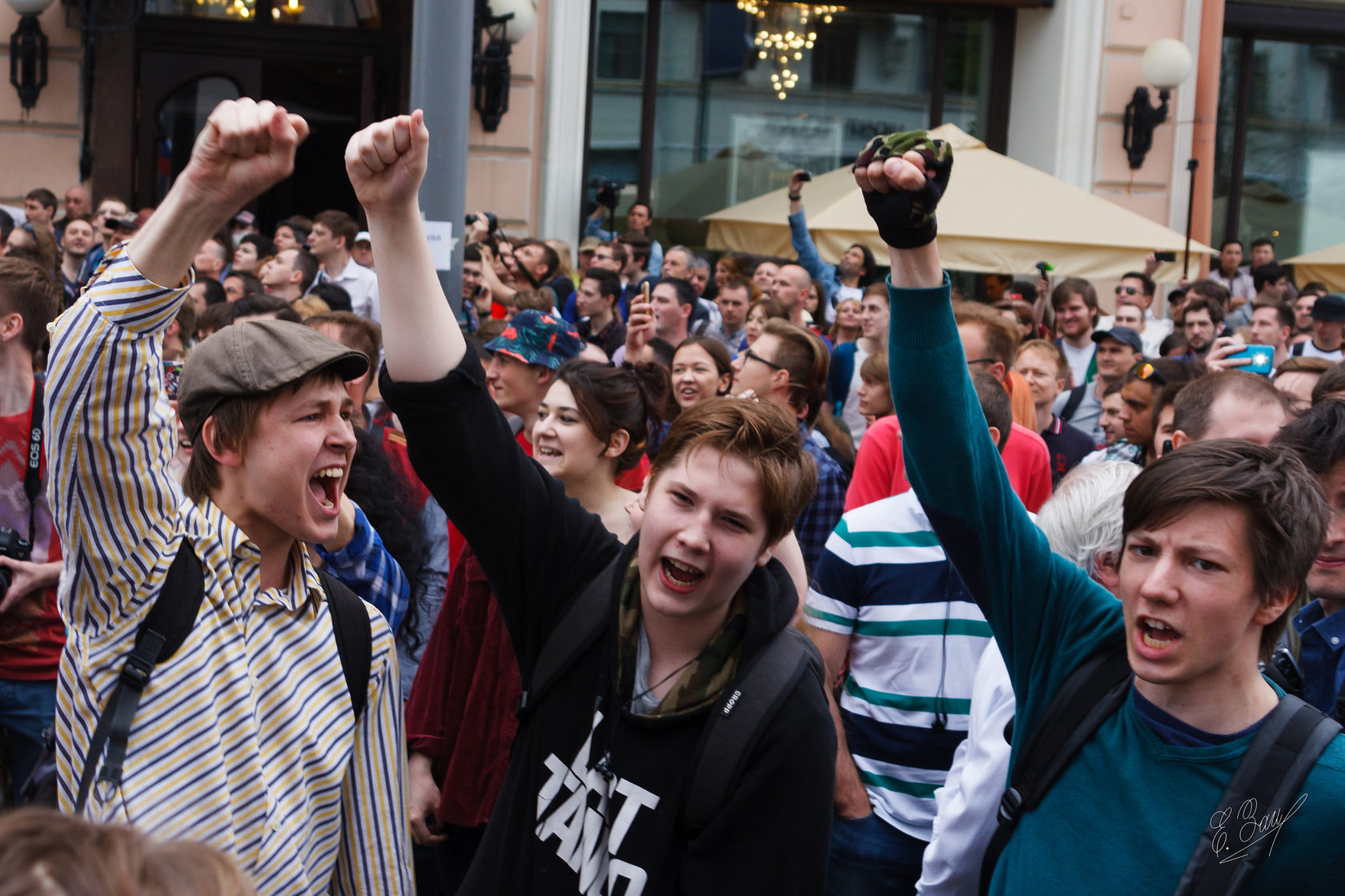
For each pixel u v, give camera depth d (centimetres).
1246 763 149
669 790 163
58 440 160
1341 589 211
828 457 393
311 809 179
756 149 1154
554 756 170
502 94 995
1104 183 1120
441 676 270
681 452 166
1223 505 148
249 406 173
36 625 316
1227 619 149
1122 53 1109
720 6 1132
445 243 429
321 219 764
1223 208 1246
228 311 456
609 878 163
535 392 353
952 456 172
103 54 1009
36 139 977
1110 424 520
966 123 1184
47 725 318
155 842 84
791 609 174
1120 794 158
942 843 212
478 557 178
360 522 264
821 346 414
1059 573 176
